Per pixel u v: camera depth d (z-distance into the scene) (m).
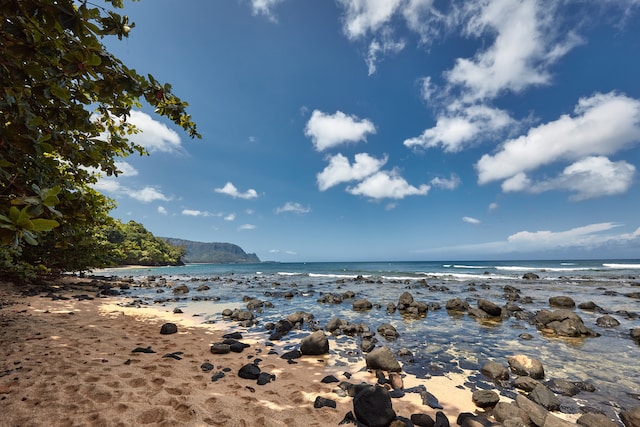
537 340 9.38
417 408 4.92
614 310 14.24
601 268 50.44
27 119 2.64
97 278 27.33
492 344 8.95
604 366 7.14
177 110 4.23
